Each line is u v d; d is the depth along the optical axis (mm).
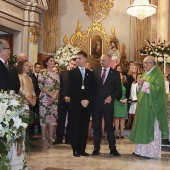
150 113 5891
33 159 5578
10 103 3309
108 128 6027
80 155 5941
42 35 10922
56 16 11438
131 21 12172
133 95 8547
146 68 6070
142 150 5922
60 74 7277
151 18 12250
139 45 12133
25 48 10016
